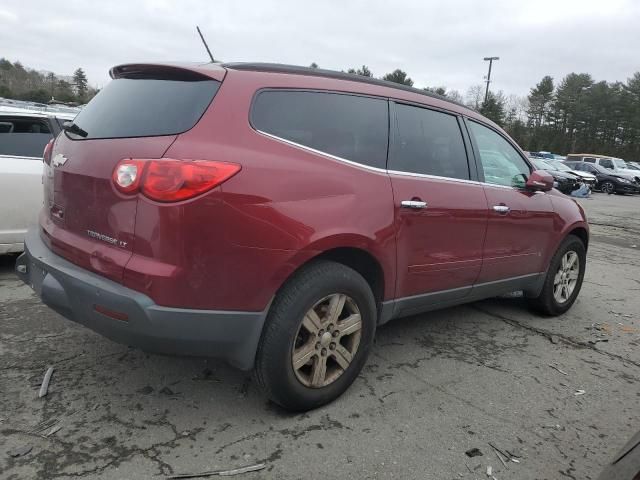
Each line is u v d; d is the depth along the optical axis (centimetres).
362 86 328
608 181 2906
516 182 441
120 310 245
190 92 269
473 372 366
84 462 244
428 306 369
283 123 282
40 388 305
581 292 611
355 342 309
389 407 310
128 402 296
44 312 420
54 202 300
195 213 239
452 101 399
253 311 262
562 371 380
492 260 404
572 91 7800
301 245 268
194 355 261
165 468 243
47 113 562
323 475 246
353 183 298
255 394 313
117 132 271
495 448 277
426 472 253
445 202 351
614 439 294
